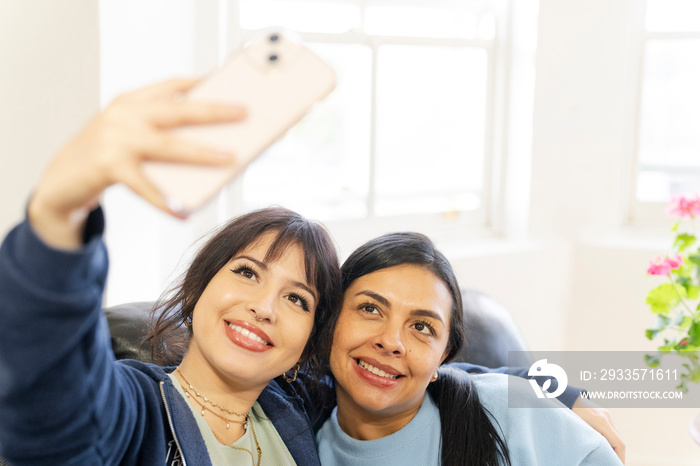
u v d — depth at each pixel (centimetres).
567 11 261
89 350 69
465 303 182
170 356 131
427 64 261
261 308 104
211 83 60
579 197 272
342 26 241
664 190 279
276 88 60
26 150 186
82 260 60
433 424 125
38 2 180
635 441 267
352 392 118
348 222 250
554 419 129
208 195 56
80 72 181
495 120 275
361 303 117
